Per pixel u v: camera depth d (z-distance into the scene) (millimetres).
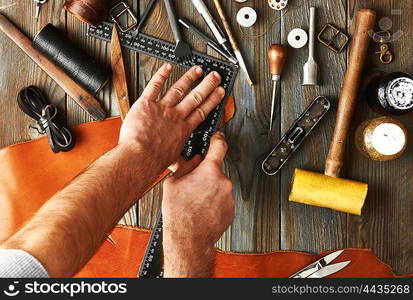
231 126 1372
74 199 774
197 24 1359
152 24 1362
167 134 1115
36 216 734
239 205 1383
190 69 1230
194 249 1147
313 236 1387
